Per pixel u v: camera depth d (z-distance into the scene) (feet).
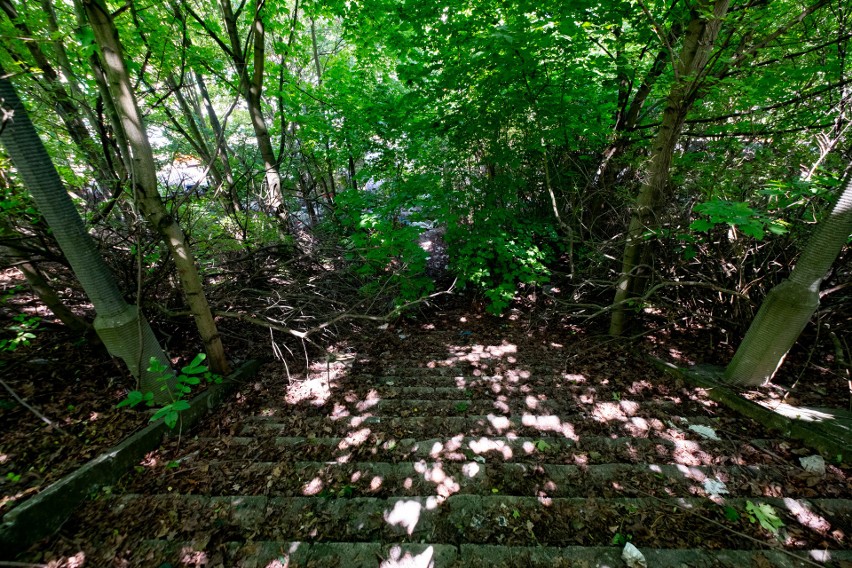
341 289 21.83
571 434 10.17
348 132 24.41
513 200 23.32
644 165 17.93
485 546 6.57
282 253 20.81
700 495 7.67
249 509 7.48
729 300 14.30
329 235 25.08
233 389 12.74
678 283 12.91
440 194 21.30
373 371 15.53
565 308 20.94
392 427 10.73
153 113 25.48
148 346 10.06
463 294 26.76
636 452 9.21
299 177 32.17
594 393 12.44
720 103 15.99
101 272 9.04
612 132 19.48
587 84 19.95
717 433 9.77
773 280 12.71
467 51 17.43
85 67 14.60
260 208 23.11
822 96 14.23
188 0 22.95
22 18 10.71
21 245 10.35
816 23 13.85
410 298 21.38
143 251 12.62
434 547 6.59
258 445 9.82
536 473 8.51
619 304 15.08
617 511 7.32
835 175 11.12
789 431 9.29
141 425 9.71
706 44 11.41
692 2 11.11
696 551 6.32
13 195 9.85
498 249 21.03
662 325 16.98
